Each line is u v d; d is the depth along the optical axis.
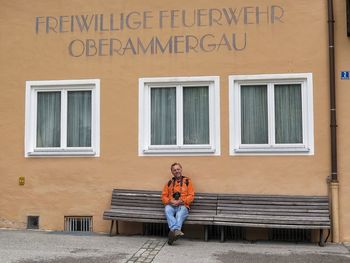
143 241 8.87
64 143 9.87
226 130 9.41
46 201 9.80
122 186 9.63
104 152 9.70
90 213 9.69
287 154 9.24
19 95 9.92
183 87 9.68
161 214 9.12
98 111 9.74
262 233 9.21
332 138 9.06
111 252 7.99
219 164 9.40
